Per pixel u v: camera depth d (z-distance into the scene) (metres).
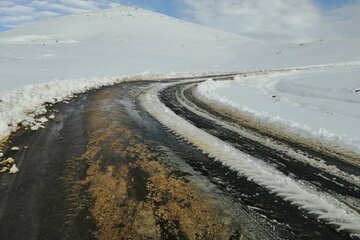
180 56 64.12
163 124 10.50
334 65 53.78
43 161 6.66
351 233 4.62
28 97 13.66
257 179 6.28
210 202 5.22
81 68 37.91
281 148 8.75
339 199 5.71
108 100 14.82
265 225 4.68
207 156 7.48
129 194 5.32
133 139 8.45
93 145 7.77
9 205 4.83
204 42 91.50
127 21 108.88
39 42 77.75
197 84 25.98
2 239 4.03
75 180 5.77
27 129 9.02
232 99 18.38
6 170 6.14
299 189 5.93
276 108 15.95
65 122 10.06
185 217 4.73
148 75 31.91
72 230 4.26
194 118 12.08
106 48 65.50
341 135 10.28
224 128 10.73
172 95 18.50
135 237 4.19
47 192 5.29
